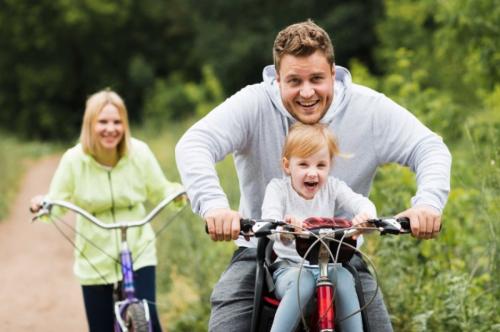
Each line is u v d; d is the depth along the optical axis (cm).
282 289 557
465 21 1500
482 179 905
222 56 5362
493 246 861
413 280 922
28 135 6725
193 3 5528
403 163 605
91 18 6550
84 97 6775
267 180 612
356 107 604
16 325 1229
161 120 5341
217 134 586
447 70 1864
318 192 589
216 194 560
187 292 1279
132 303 802
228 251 1246
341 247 548
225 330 584
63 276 1590
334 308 556
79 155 877
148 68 6444
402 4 2531
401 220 548
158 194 900
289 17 5138
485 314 842
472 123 1287
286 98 584
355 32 4797
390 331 585
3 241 2041
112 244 877
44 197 812
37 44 6575
